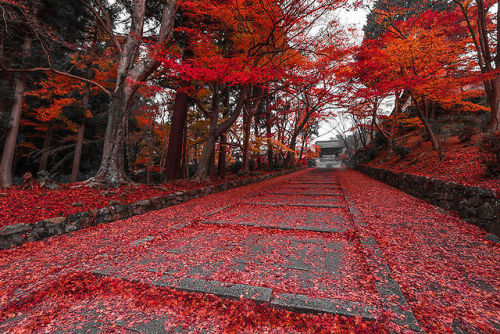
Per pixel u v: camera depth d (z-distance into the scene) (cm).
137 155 1561
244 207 638
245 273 260
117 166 727
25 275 267
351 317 180
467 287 220
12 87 1061
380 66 861
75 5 970
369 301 198
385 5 1197
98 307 211
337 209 581
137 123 1509
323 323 178
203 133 1430
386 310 184
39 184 623
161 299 219
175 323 186
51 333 178
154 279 249
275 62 955
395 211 521
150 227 454
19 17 734
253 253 318
